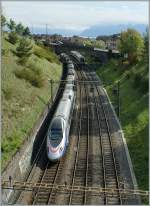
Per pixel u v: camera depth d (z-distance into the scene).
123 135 54.50
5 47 78.25
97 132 56.84
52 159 43.59
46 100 67.31
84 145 51.09
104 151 48.66
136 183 38.53
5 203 33.47
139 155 45.62
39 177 41.06
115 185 38.62
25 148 44.00
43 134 56.22
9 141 44.16
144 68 82.31
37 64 86.62
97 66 132.50
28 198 35.75
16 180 38.53
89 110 70.75
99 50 137.75
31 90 64.94
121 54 108.88
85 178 40.38
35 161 44.88
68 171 42.34
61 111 53.50
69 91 69.44
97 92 87.56
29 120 52.94
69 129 55.28
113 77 102.00
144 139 50.19
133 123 58.50
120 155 46.94
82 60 140.62
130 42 99.69
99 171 42.22
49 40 192.12
